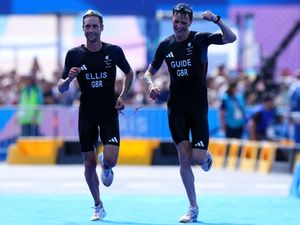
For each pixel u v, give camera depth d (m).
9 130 52.12
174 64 22.77
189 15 22.53
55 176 41.16
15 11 49.94
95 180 23.39
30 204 27.72
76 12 49.78
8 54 64.12
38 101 52.03
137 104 51.91
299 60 59.50
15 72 56.34
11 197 30.28
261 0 49.69
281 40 57.59
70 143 50.69
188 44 22.64
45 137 51.84
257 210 26.09
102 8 49.38
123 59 22.75
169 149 50.22
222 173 43.62
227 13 49.59
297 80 49.03
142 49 59.94
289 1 49.78
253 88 52.53
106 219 23.62
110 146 22.58
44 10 50.00
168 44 22.89
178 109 22.88
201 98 22.81
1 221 23.25
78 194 31.75
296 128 48.38
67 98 53.38
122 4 49.31
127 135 51.50
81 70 22.59
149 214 24.95
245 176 41.81
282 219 23.83
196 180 39.25
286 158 44.31
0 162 52.12
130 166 49.31
